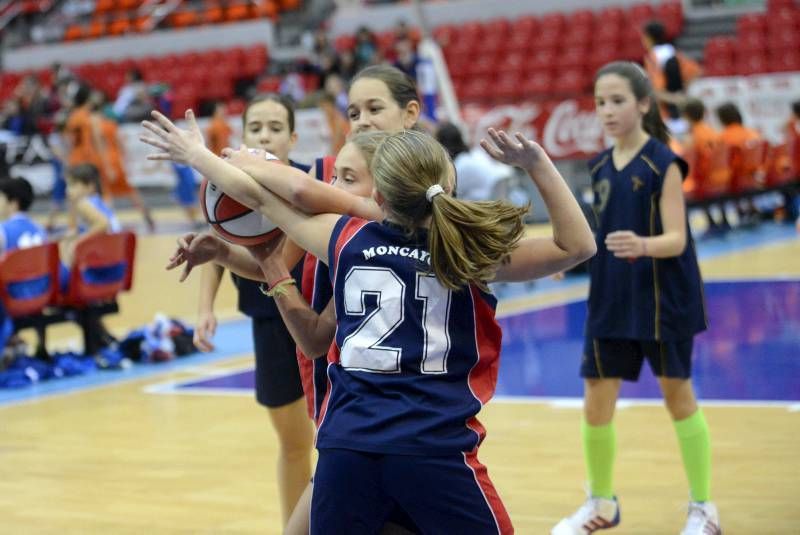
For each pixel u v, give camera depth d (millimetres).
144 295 31438
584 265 31281
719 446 14656
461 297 7191
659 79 38094
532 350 21875
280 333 10625
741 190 37906
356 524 7043
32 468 15062
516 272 7340
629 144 11742
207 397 19391
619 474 13719
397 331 7094
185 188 46594
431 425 6914
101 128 43719
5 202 22328
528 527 11828
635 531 11688
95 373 22125
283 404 10711
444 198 7016
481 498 7008
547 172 7121
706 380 18516
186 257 8219
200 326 10273
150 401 19234
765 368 19125
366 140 8039
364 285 7191
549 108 38969
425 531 7000
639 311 11320
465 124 40375
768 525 11609
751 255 32875
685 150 35812
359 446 6945
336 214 7543
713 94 41750
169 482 14156
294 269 9336
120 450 15898
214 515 12719
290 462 10953
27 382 21094
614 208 11664
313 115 43656
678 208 11305
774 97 41156
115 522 12562
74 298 22453
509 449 15023
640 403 17344
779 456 14102
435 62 40906
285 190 7434
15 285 21484
